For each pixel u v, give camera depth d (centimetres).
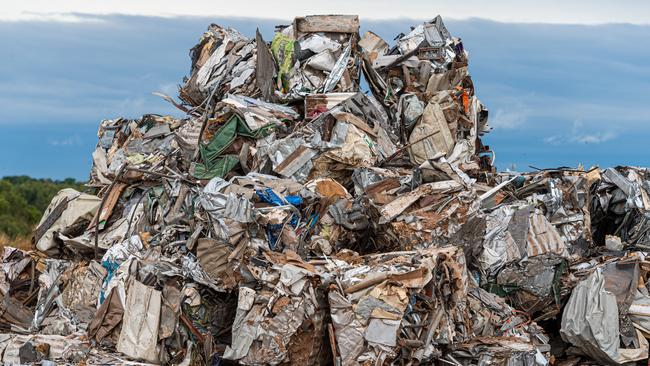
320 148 1730
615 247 1855
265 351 1309
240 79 2036
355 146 1747
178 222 1650
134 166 1864
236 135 1778
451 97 1975
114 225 1758
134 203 1773
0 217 4056
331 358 1375
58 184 5700
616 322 1562
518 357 1378
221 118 1798
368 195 1570
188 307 1445
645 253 1780
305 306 1314
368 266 1362
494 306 1553
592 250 1847
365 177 1631
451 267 1405
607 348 1545
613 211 1947
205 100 2089
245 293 1344
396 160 1902
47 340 1492
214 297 1464
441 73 2092
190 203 1655
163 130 2056
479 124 2191
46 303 1684
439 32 2159
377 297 1298
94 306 1608
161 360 1447
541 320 1647
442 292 1397
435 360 1388
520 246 1616
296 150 1731
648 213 1897
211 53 2144
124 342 1445
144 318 1447
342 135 1753
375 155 1786
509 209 1664
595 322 1553
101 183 2088
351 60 2053
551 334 1694
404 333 1326
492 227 1639
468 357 1387
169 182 1714
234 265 1426
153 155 1961
